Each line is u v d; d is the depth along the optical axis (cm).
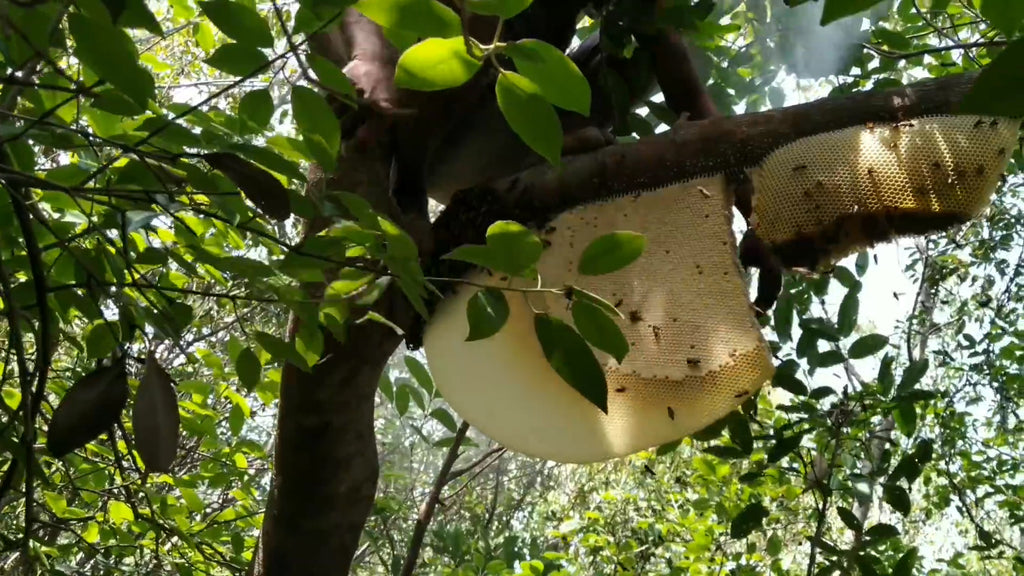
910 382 277
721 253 164
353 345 176
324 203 133
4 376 162
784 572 396
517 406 171
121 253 141
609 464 589
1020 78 54
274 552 187
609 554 479
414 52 91
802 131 167
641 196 171
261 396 266
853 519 271
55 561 283
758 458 359
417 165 190
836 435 285
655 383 164
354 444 182
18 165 141
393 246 128
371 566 579
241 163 113
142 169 131
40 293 134
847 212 161
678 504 512
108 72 90
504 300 124
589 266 118
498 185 177
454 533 427
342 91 113
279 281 146
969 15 313
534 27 204
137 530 299
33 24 92
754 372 159
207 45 225
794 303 286
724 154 168
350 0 102
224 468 299
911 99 164
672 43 196
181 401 285
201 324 384
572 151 176
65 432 112
